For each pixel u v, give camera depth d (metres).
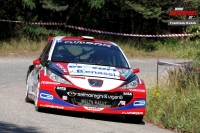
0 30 46.16
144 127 18.36
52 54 20.12
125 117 19.52
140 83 19.02
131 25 56.03
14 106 19.86
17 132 14.83
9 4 47.16
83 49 20.67
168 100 20.89
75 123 17.23
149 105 21.17
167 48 53.12
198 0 50.78
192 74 23.47
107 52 20.80
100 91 18.02
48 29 49.25
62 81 18.12
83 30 52.25
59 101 18.03
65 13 50.34
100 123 17.92
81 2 50.06
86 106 18.03
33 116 17.81
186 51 25.11
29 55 41.34
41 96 18.19
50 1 46.78
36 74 20.02
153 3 54.31
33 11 48.78
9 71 32.09
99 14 53.31
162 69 38.09
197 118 18.61
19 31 46.81
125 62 20.59
